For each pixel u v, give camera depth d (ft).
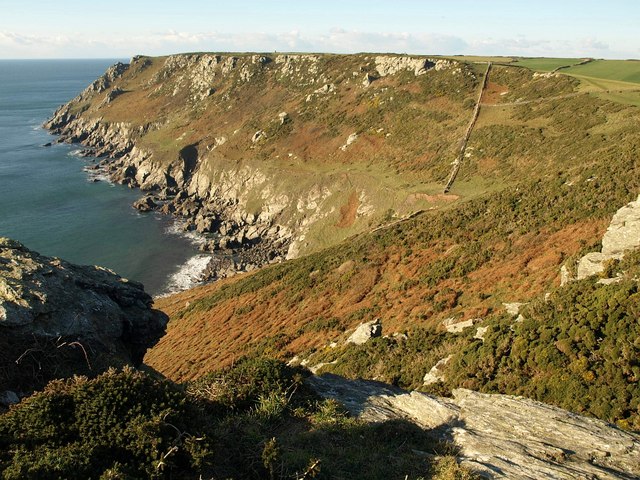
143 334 63.52
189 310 193.98
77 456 23.80
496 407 40.68
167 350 165.37
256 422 34.73
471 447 32.96
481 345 71.26
